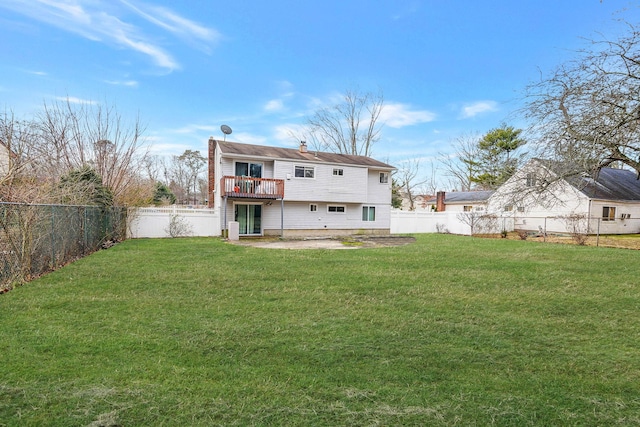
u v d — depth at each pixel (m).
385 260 10.09
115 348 3.59
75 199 11.06
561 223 23.23
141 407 2.52
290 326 4.42
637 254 11.71
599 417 2.52
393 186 39.53
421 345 3.87
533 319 4.86
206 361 3.36
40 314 4.66
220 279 7.18
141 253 11.23
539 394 2.84
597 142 9.02
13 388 2.72
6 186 8.05
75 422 2.32
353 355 3.57
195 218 20.08
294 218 22.48
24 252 6.74
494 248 13.59
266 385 2.91
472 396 2.79
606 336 4.24
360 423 2.38
